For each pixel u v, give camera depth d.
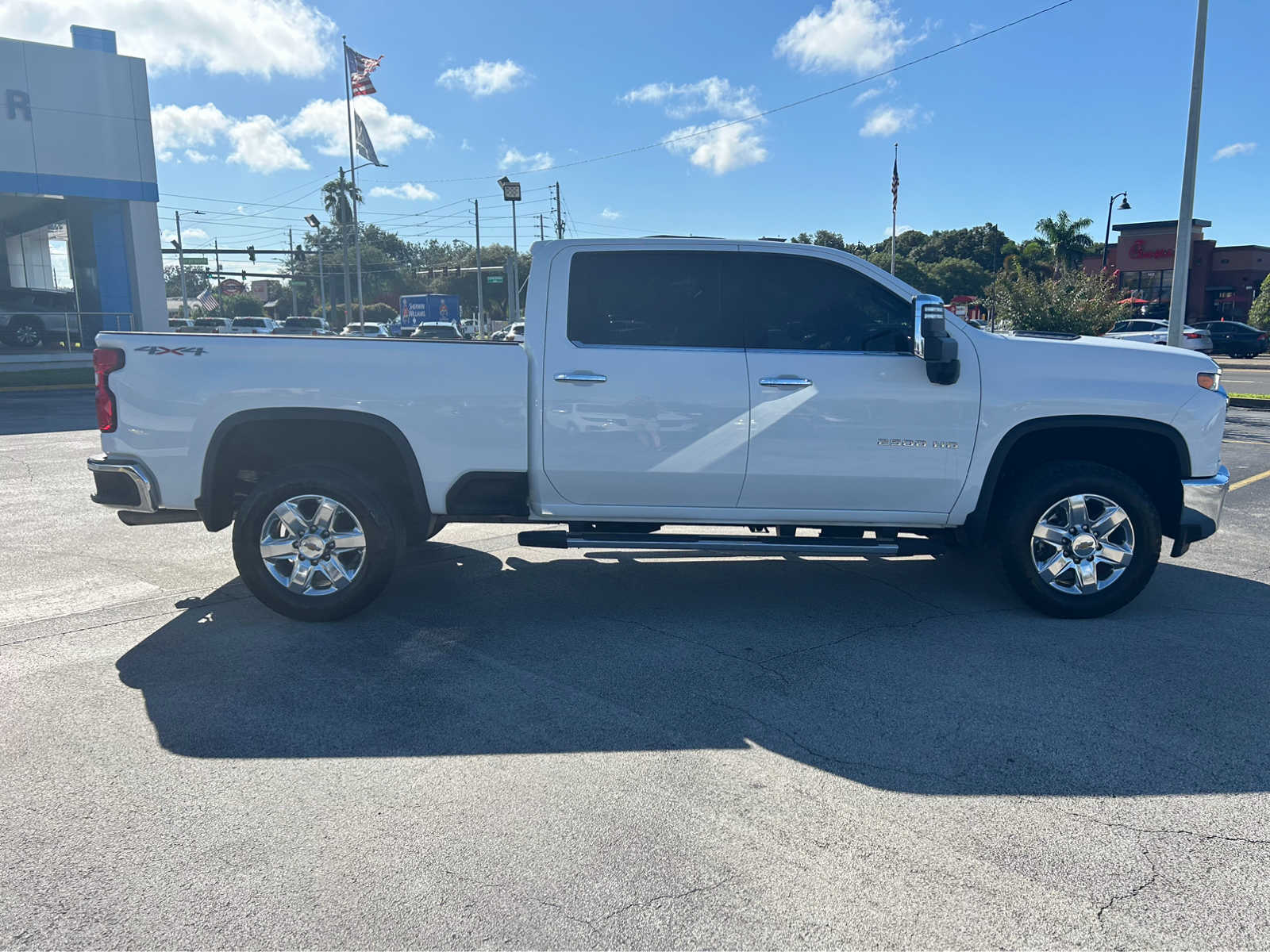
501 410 4.84
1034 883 2.72
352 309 70.38
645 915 2.57
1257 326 43.91
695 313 4.95
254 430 4.96
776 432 4.87
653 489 4.98
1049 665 4.43
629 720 3.83
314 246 90.62
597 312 4.95
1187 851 2.89
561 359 4.88
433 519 5.27
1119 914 2.58
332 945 2.44
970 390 4.90
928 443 4.91
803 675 4.30
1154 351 5.10
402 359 4.81
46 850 2.87
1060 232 55.97
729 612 5.27
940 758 3.49
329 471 4.86
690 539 5.01
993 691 4.12
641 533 5.10
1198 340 29.23
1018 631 4.92
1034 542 5.07
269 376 4.80
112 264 26.50
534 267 4.97
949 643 4.74
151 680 4.21
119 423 4.84
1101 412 4.93
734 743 3.62
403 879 2.73
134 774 3.34
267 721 3.79
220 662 4.43
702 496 5.00
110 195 25.45
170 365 4.80
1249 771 3.40
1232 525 7.55
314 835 2.96
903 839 2.95
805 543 5.03
